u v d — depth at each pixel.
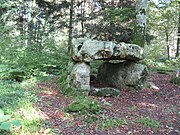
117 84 8.31
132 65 8.18
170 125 4.92
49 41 11.55
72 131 4.21
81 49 7.07
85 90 6.97
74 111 5.16
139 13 9.66
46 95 6.48
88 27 14.20
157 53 17.70
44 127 4.21
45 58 10.32
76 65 7.30
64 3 15.20
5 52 8.68
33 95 6.21
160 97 7.42
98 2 15.87
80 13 16.73
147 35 13.72
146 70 8.25
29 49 10.26
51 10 15.27
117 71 8.48
